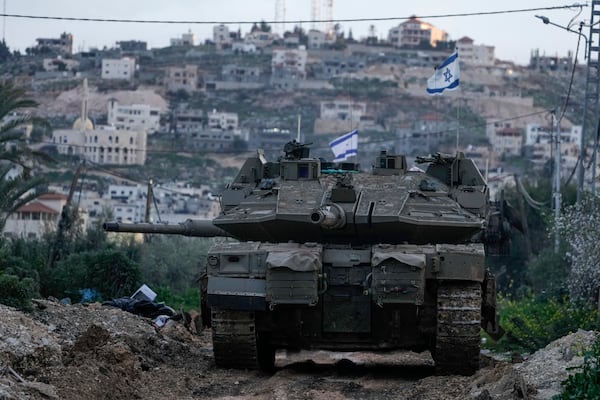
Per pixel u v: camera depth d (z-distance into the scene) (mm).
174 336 55281
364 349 47094
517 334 63250
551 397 37844
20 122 104188
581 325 62406
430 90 86250
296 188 50625
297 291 44250
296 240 49406
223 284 45000
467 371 45188
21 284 51250
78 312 54062
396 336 46281
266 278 44406
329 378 45469
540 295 85562
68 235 109188
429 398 39750
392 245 45469
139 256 110125
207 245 119250
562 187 143750
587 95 89312
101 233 110312
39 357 39094
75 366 38656
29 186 101562
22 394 34406
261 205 50000
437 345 44719
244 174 53312
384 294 44000
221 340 45625
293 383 43156
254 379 44594
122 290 74125
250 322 45500
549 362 44188
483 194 50625
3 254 64625
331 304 46031
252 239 50625
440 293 44656
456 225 47719
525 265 121938
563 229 78125
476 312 44406
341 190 48719
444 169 51969
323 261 45719
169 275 112125
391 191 49625
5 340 39281
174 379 42406
